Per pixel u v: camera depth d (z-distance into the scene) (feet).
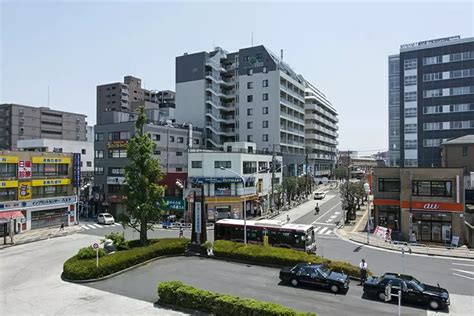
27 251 113.09
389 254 105.29
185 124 235.81
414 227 127.44
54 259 101.04
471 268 89.45
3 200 142.61
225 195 173.58
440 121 232.53
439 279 80.28
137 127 103.86
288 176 237.25
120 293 69.87
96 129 205.67
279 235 104.42
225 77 271.28
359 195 173.37
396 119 344.90
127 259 85.97
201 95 251.39
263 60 249.75
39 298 67.56
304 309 61.05
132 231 152.87
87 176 240.94
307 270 72.84
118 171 195.83
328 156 378.94
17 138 324.60
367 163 520.83
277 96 244.01
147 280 77.82
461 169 121.70
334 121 404.98
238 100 259.19
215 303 58.80
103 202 200.75
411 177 127.54
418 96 239.91
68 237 139.74
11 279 80.48
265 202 206.08
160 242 102.37
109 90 420.36
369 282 67.56
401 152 251.39
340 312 59.77
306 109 318.45
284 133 256.52
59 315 59.57
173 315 59.31
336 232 142.41
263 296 67.26
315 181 319.68
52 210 161.79
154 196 101.86
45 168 159.53
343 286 68.85
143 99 439.22
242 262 92.58
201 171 175.63
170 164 205.16
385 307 62.18
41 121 343.26
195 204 102.83
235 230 111.04
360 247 115.24
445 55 232.94
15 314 60.13
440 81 233.76
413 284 64.28
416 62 245.04
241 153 177.06
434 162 232.94
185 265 90.22
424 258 100.22
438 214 124.16
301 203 229.86
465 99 225.56
